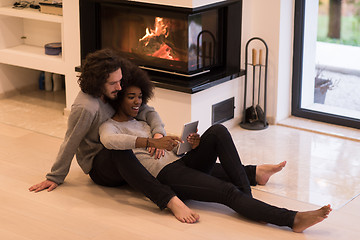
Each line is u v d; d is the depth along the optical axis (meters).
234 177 2.96
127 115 3.14
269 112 4.40
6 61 4.78
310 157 3.81
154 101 4.04
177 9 3.79
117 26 4.14
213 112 4.12
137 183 2.94
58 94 5.07
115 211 3.02
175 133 4.00
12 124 4.32
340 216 3.03
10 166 3.56
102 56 2.95
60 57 4.57
